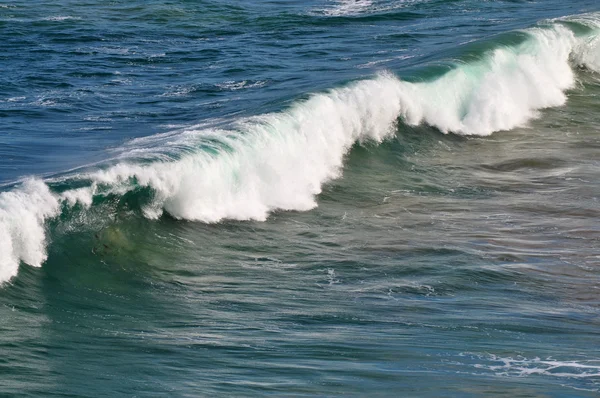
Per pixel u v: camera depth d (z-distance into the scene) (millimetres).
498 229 71688
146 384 43656
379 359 47875
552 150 94125
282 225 70062
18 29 144375
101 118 92625
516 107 104750
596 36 120688
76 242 58219
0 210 54344
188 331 50781
